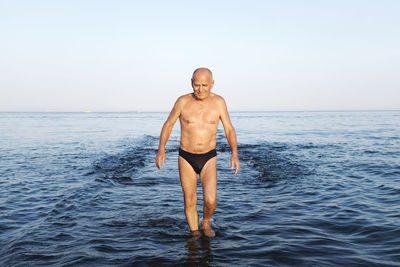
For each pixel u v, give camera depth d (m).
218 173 8.10
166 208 4.93
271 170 8.30
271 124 42.62
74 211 4.78
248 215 4.53
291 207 4.93
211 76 3.69
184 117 3.77
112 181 7.05
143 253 3.23
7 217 4.55
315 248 3.32
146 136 23.19
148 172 8.30
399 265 2.91
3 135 23.20
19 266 2.96
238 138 19.91
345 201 5.27
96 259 3.09
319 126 35.22
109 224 4.17
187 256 3.14
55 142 17.84
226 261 3.02
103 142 17.97
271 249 3.29
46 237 3.71
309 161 9.84
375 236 3.67
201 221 4.25
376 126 33.34
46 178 7.48
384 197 5.50
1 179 7.38
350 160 9.97
